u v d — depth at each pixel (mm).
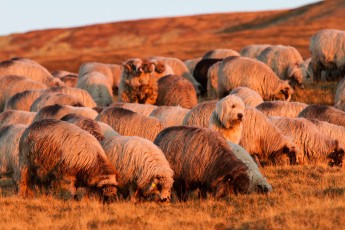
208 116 44812
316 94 70000
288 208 28969
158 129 43750
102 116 44719
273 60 74438
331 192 31938
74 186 32500
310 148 43500
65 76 94188
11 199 33719
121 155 32375
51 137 32625
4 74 76500
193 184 32500
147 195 32062
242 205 30859
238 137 38000
